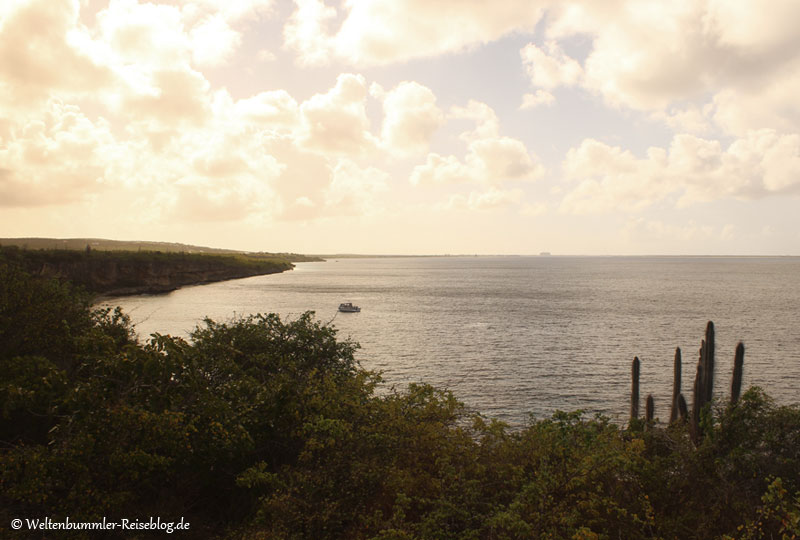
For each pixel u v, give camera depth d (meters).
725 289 149.88
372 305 107.56
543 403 36.88
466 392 39.56
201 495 10.87
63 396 9.87
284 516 8.32
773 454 11.20
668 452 13.12
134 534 8.67
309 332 17.22
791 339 61.75
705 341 17.31
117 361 9.95
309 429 10.02
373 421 10.75
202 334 15.07
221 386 11.54
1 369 10.95
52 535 8.27
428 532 7.52
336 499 8.86
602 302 111.94
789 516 7.39
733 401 13.14
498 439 10.96
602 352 55.28
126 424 8.64
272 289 154.12
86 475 8.18
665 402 36.88
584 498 8.78
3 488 8.09
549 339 63.75
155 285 140.88
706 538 9.08
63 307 15.52
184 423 9.80
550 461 9.73
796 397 37.78
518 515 7.38
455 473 8.81
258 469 9.52
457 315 89.44
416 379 43.31
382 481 9.10
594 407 35.88
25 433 10.89
